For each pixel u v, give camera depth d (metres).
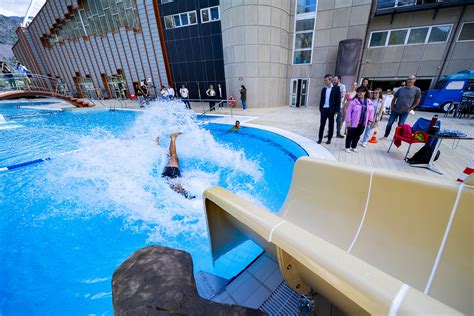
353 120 4.23
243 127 7.45
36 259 2.54
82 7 16.73
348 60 10.38
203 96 15.56
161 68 16.22
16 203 3.51
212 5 12.62
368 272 0.66
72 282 2.24
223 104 13.10
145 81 15.60
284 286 1.63
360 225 1.51
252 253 2.20
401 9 9.70
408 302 0.54
